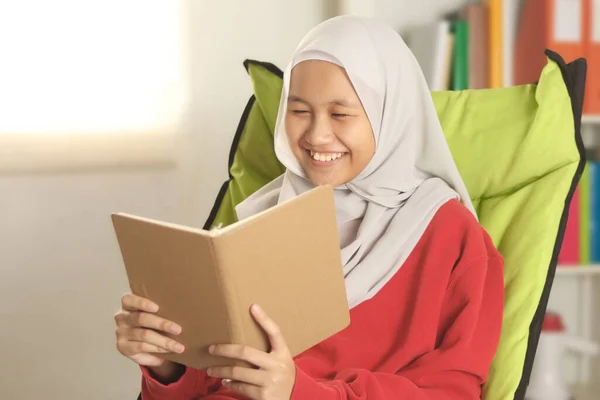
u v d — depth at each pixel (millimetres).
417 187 1374
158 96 2475
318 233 996
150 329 1071
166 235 958
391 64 1318
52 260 2498
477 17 2111
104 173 2494
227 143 2520
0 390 2494
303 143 1320
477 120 1557
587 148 2291
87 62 2426
